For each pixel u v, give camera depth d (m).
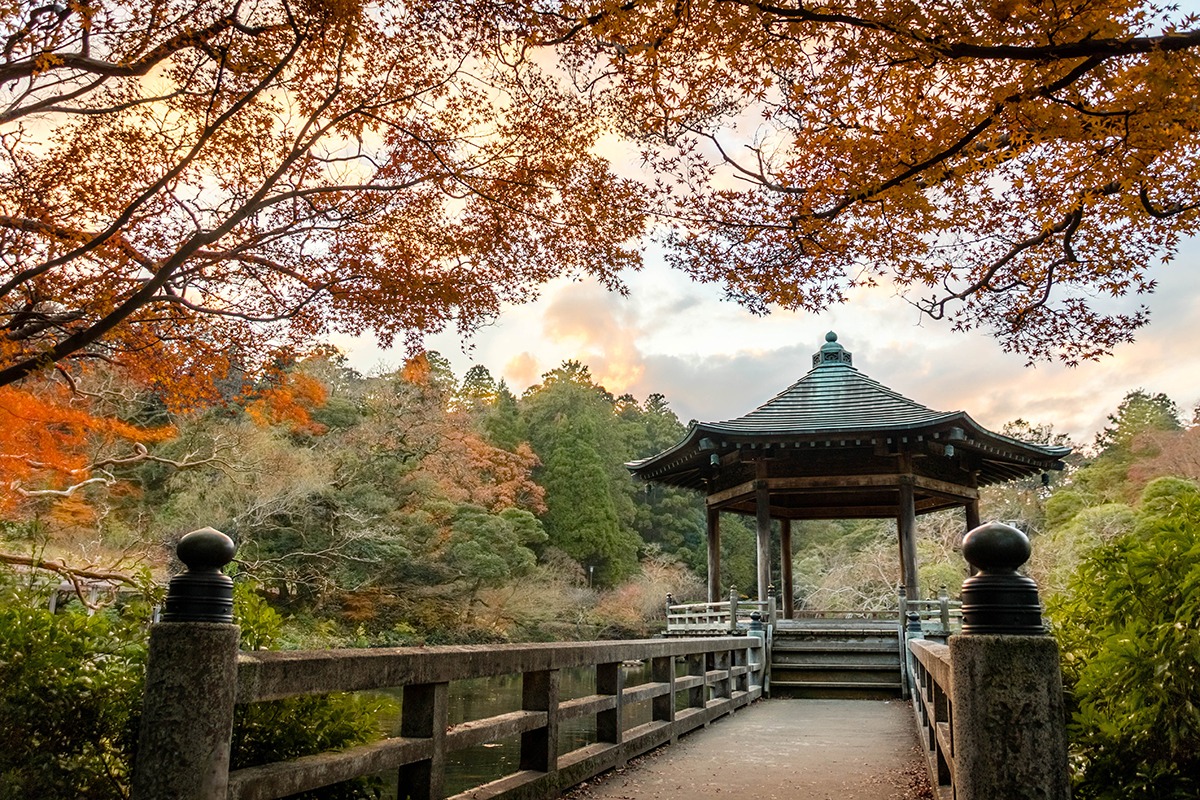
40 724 2.69
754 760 5.45
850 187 4.69
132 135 6.02
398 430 26.61
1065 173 4.68
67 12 4.91
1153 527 2.59
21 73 5.07
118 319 5.53
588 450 36.47
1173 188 4.59
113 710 2.80
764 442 12.94
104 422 9.52
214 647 2.08
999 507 32.19
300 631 20.08
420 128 6.50
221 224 5.97
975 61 4.04
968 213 5.05
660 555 39.97
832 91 4.32
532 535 30.16
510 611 26.33
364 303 7.11
